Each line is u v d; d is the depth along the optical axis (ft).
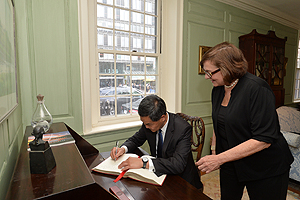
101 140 6.84
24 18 5.24
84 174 2.12
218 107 4.05
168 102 8.86
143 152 4.45
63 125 4.45
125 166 3.32
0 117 2.28
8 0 3.25
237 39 10.23
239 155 3.25
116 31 7.43
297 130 8.59
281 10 11.60
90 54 6.79
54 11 5.68
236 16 10.04
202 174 8.27
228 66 3.23
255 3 10.35
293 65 14.37
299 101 15.29
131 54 7.86
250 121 3.35
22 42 5.26
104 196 1.96
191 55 8.77
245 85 3.39
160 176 3.14
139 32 8.02
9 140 3.09
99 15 7.00
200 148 5.00
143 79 8.35
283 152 3.54
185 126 3.94
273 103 3.19
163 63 8.73
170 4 8.34
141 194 2.72
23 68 5.31
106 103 7.47
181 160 3.44
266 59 10.15
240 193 4.33
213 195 6.79
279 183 3.52
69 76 6.05
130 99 8.07
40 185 1.89
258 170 3.56
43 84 5.68
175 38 8.23
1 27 2.54
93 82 6.96
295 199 6.51
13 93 3.55
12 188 1.83
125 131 7.37
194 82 9.05
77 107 6.26
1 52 2.46
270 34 10.07
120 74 7.64
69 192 1.83
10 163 3.05
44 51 5.63
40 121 3.88
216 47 3.44
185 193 2.76
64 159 2.54
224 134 4.03
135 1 7.82
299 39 14.73
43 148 2.11
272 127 3.14
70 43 5.98
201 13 8.79
